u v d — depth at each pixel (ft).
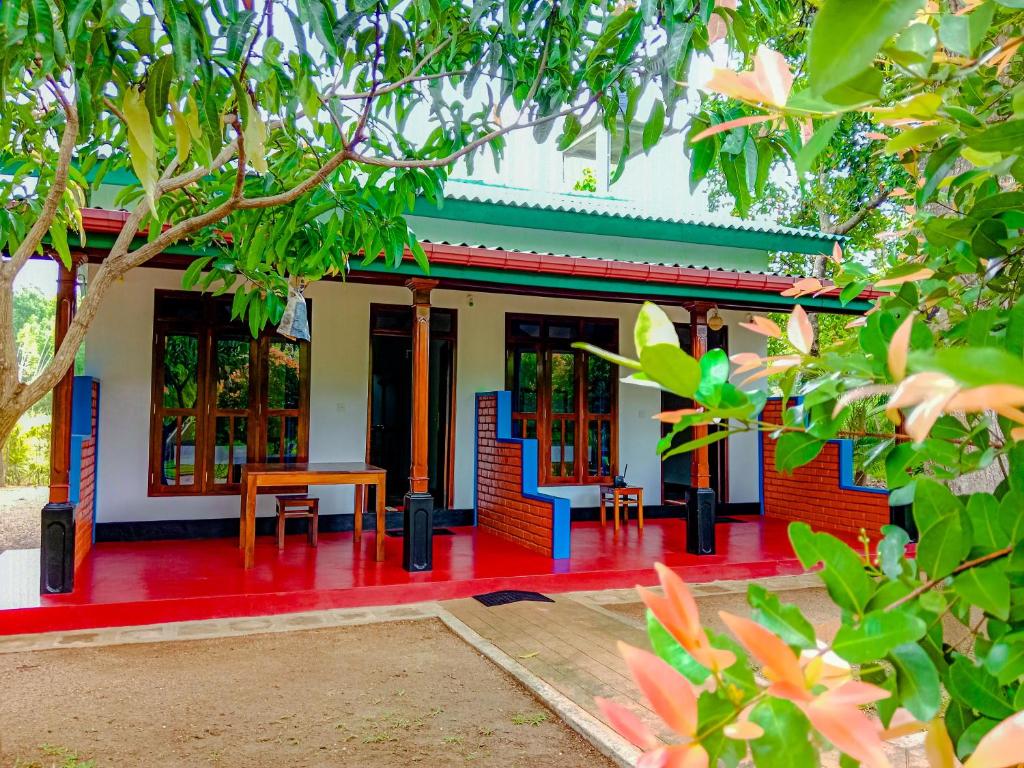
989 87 3.26
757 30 8.05
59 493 18.15
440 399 31.96
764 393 2.38
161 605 17.65
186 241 17.79
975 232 3.19
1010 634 2.25
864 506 28.48
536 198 31.32
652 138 7.52
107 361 25.25
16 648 15.60
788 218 46.65
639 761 1.77
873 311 3.80
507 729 11.68
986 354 1.18
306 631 17.13
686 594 1.82
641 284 23.91
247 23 6.36
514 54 9.96
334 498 27.86
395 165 8.95
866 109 2.53
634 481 32.22
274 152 12.28
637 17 7.61
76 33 5.20
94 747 10.88
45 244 17.35
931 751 2.05
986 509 2.26
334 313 28.09
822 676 1.98
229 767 10.27
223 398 26.55
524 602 19.36
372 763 10.46
